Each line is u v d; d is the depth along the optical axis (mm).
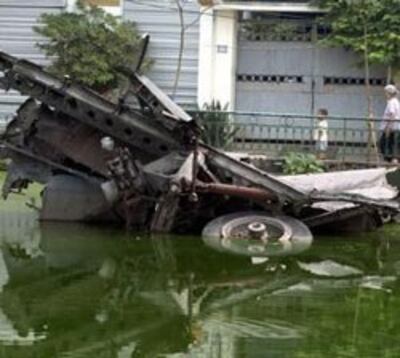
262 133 22094
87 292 10695
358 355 8297
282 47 26969
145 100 14742
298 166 19469
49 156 15891
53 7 27266
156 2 26891
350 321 9531
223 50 26891
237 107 27281
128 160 14398
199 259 12742
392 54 25141
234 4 26406
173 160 14445
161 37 26938
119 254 13047
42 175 16000
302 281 11555
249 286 11219
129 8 26984
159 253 13156
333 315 9789
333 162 19984
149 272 11891
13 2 27281
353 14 25328
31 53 27328
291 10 26250
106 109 14906
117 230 15039
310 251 13594
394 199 14867
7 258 12664
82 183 15633
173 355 8273
